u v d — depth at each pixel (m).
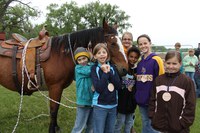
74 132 3.34
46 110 5.60
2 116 5.09
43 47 3.79
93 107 3.13
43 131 4.32
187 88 2.62
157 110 2.74
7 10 30.53
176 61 2.65
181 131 2.63
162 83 2.72
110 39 3.47
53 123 3.86
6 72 3.93
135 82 3.48
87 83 3.25
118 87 3.13
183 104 2.63
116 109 3.34
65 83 3.85
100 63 3.12
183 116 2.59
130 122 3.81
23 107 5.77
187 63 8.32
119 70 3.33
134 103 3.62
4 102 6.16
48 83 3.79
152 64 3.15
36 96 6.83
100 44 3.12
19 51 3.89
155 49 12.20
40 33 3.89
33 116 5.15
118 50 3.41
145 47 3.23
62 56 3.75
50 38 3.90
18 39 4.08
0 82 4.09
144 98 3.20
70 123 4.78
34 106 5.88
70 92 7.68
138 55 3.51
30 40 3.96
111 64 3.29
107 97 3.04
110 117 3.13
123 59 3.38
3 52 3.94
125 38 3.95
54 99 3.79
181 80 2.65
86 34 3.69
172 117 2.62
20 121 4.83
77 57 3.24
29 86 3.79
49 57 3.74
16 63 3.85
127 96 3.57
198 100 7.77
